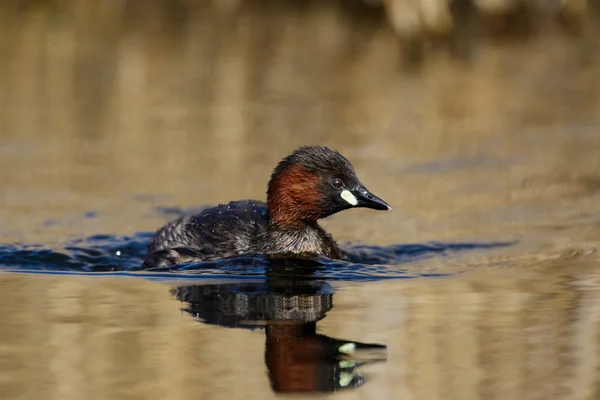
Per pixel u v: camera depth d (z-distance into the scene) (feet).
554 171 55.98
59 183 54.70
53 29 90.38
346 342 29.58
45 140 63.98
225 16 93.35
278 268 38.78
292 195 40.65
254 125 66.90
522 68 80.23
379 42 88.79
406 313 32.60
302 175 40.52
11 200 51.65
